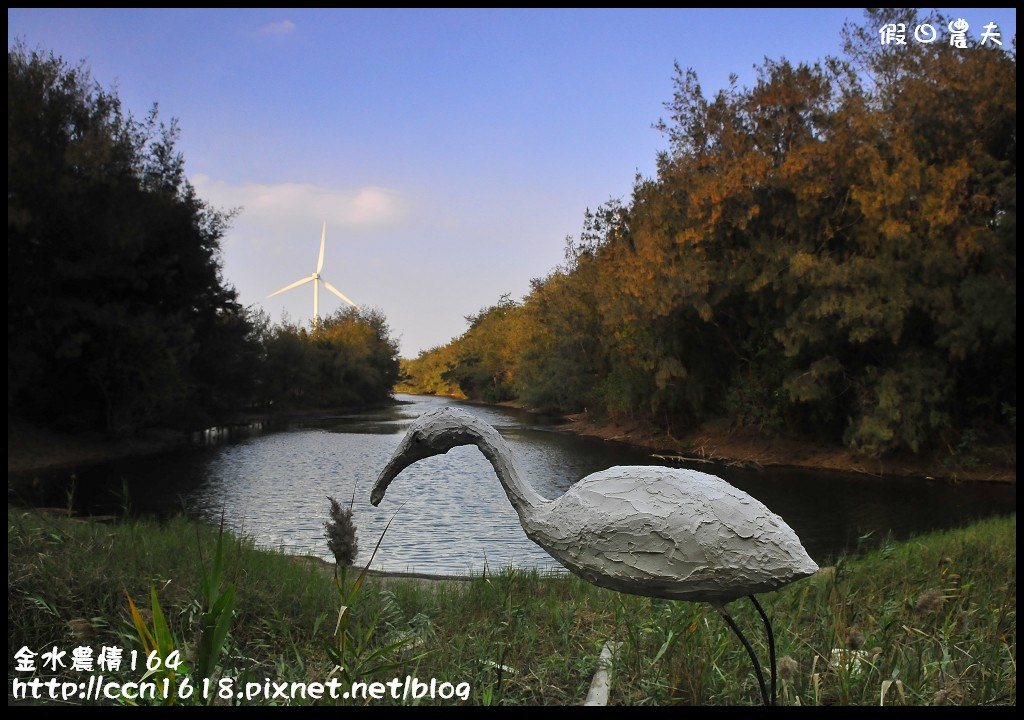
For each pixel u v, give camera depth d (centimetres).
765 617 331
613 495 318
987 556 707
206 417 2995
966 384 2017
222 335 2964
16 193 1880
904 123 1953
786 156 2128
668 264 2297
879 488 1750
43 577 496
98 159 2056
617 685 408
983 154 1847
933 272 1867
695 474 323
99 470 1930
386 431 3438
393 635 477
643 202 2644
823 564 973
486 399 6175
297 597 556
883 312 1845
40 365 2106
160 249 2450
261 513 1345
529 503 344
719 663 416
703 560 298
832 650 414
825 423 2231
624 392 2856
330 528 314
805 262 1952
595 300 3186
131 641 425
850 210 2022
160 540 686
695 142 2433
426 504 1487
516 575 679
